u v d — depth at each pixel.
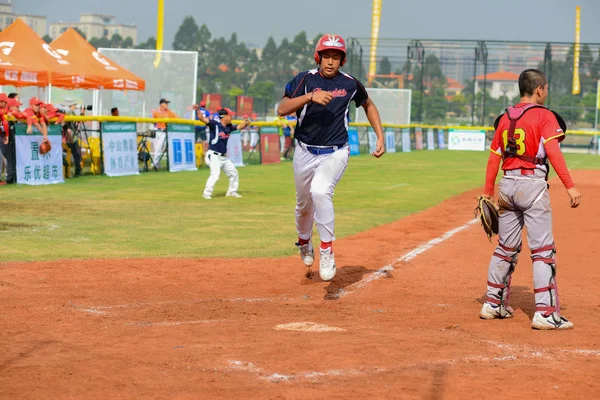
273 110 122.25
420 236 21.56
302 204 13.98
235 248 19.16
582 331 11.32
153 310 12.40
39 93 52.69
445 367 8.93
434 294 14.24
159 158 46.22
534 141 11.52
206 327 11.03
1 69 38.09
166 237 20.84
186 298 13.52
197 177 41.12
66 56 44.66
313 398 7.68
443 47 104.88
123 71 46.78
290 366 8.80
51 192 31.75
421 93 106.00
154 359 9.08
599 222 25.17
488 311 12.09
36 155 34.66
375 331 10.88
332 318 11.95
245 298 13.59
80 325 11.23
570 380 8.56
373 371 8.67
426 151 88.12
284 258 17.73
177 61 53.03
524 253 19.19
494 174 12.06
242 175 43.97
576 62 107.62
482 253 18.89
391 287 14.73
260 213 26.56
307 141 13.30
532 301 13.76
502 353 9.72
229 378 8.31
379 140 13.86
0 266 15.99
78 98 54.59
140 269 16.09
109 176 39.84
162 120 44.09
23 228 21.77
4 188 32.47
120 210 26.61
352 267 16.75
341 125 13.30
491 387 8.20
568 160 73.44
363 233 22.05
